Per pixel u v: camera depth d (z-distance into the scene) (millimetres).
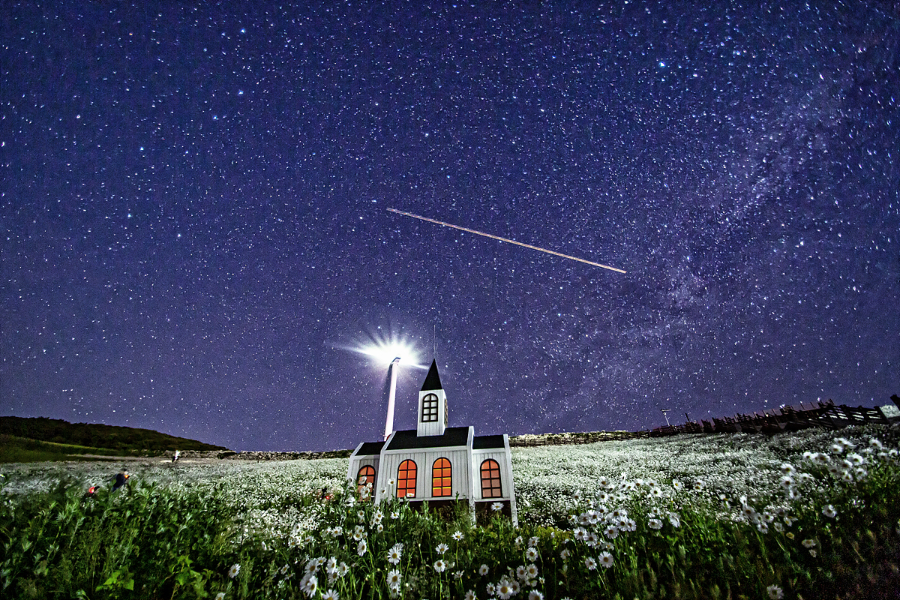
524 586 3732
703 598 3217
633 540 4230
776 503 4492
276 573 3779
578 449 43531
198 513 4641
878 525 3625
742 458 23391
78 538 3561
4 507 3756
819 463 4281
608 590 3428
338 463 40750
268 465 41344
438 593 3689
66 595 2953
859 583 3057
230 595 3334
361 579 3990
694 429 43344
